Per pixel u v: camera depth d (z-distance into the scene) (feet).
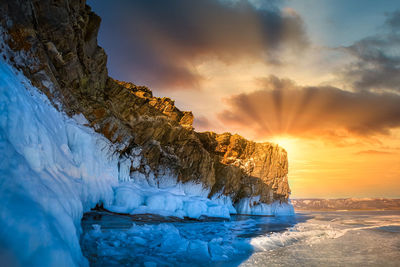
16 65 21.59
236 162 99.66
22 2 21.88
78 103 33.24
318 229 46.65
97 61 39.58
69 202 16.84
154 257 18.26
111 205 33.91
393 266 21.15
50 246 9.57
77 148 28.73
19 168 11.57
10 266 7.80
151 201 41.06
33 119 17.83
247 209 93.04
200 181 71.15
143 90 77.20
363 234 41.63
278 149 115.34
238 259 21.17
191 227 38.14
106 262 15.74
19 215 9.20
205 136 100.07
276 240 30.73
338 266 20.66
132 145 48.16
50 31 26.94
